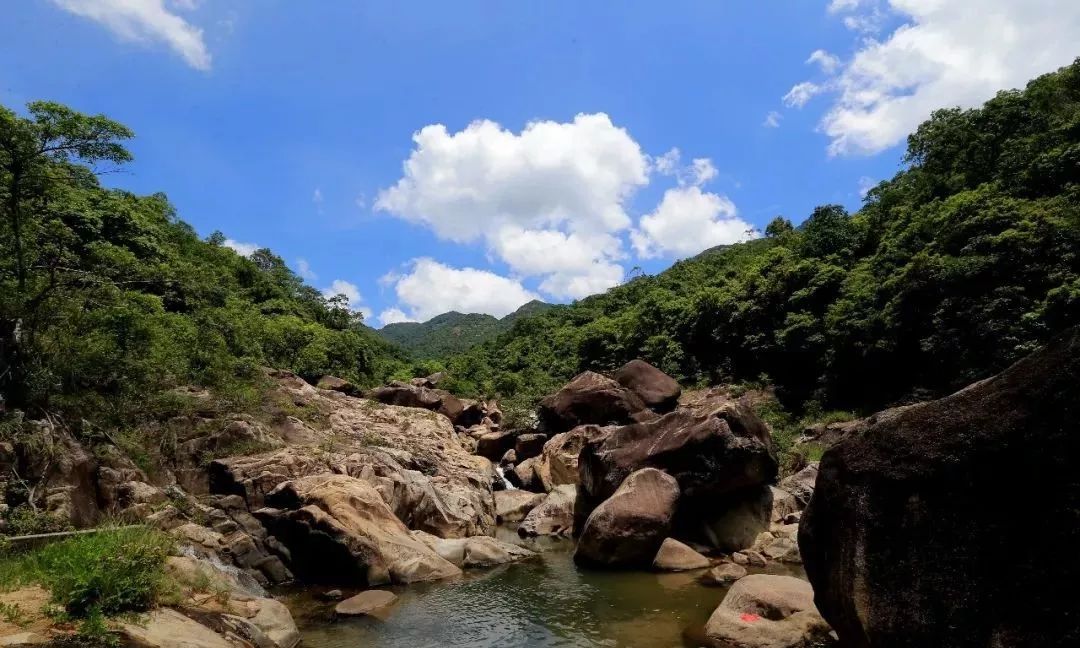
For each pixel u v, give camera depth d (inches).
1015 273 882.1
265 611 353.4
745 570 502.9
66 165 604.7
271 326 1662.2
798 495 687.1
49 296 601.9
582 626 389.7
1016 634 183.8
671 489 578.6
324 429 929.5
